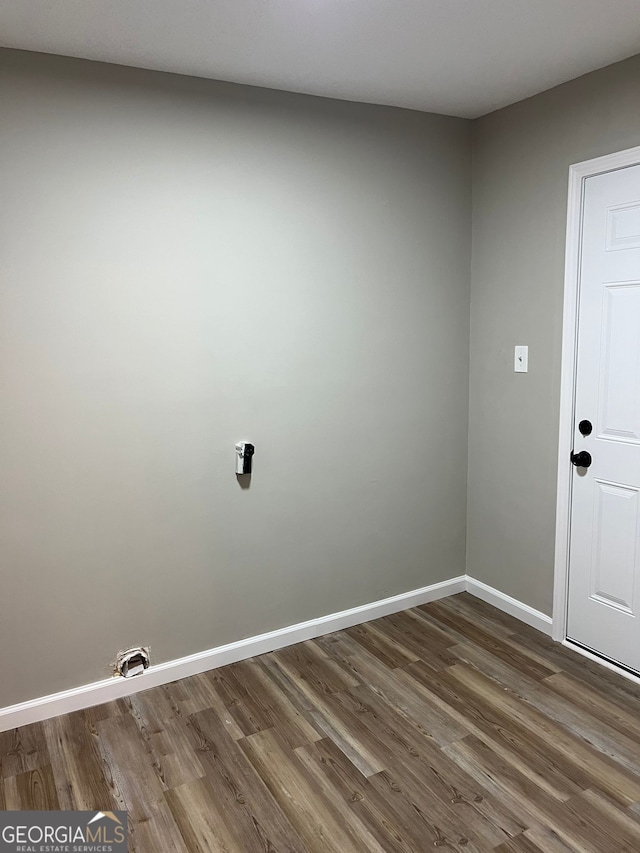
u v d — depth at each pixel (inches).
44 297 89.3
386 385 121.0
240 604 111.0
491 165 120.9
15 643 93.0
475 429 131.3
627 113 95.4
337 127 109.3
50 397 91.3
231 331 103.8
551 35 85.5
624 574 103.4
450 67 95.9
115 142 91.4
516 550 124.0
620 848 71.7
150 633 103.3
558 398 111.6
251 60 90.5
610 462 103.9
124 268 94.3
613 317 101.3
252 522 110.2
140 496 99.7
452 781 82.0
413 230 119.8
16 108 84.7
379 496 123.4
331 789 80.9
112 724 94.2
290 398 110.8
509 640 117.0
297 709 97.3
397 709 97.0
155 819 76.3
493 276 123.0
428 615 127.3
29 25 78.1
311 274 110.0
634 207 96.2
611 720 93.7
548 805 77.9
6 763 85.8
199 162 97.9
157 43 84.0
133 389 97.0
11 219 86.0
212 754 87.4
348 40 85.3
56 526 94.0
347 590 122.3
